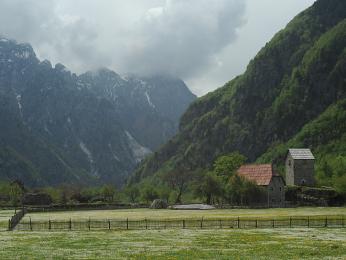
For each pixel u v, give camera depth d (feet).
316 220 318.24
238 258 166.91
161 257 171.22
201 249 194.80
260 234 254.68
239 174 626.23
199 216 395.34
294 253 179.63
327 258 166.09
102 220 346.33
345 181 590.96
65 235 261.44
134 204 635.66
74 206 582.35
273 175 617.21
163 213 462.60
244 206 554.46
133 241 226.38
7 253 185.26
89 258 170.40
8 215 467.11
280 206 573.33
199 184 651.66
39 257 173.47
